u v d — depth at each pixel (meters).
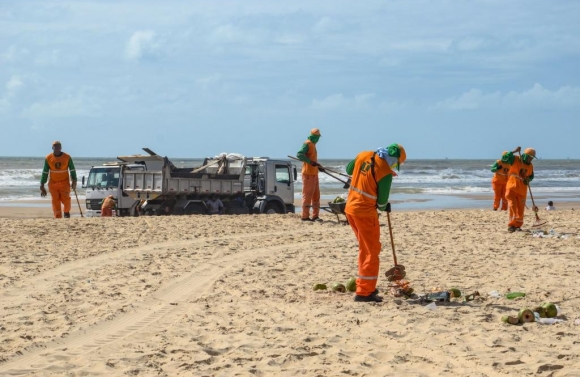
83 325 7.94
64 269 11.66
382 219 21.52
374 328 7.77
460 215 23.30
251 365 6.39
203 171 25.06
